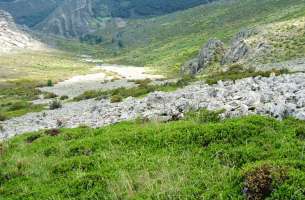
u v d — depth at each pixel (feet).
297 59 248.52
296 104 57.67
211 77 198.80
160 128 58.34
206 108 69.72
